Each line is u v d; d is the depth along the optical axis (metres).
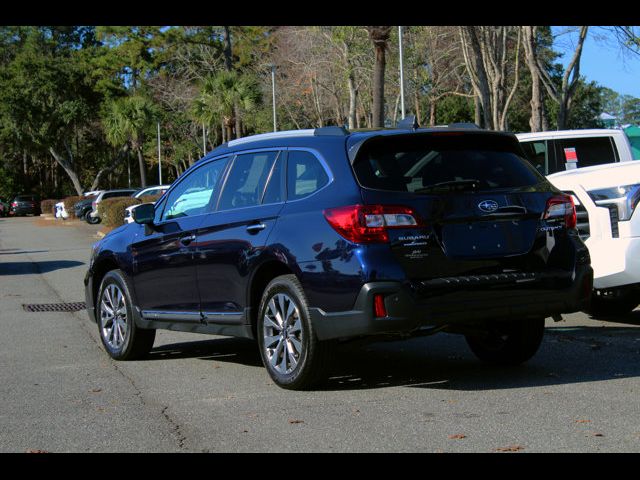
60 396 6.85
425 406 6.01
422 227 6.11
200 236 7.48
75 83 75.69
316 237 6.34
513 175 6.60
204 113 57.69
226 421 5.84
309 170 6.66
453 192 6.26
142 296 8.25
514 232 6.40
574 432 5.20
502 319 6.38
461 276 6.18
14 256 25.44
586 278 6.64
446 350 8.30
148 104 69.56
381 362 7.77
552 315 6.61
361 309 6.04
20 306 13.48
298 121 58.41
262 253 6.74
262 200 7.02
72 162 78.19
